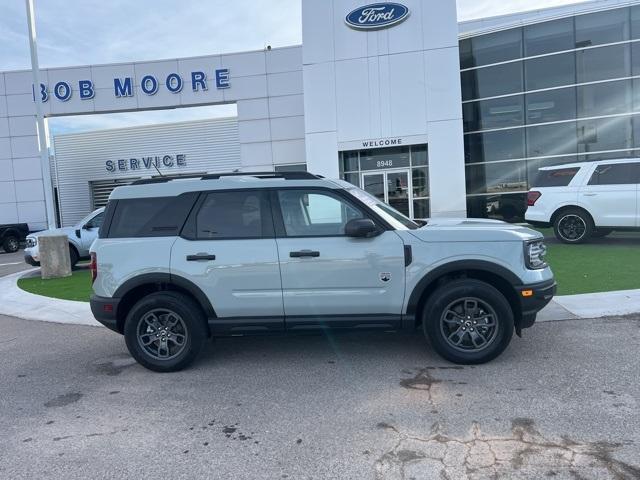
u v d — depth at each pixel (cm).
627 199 1175
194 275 530
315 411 430
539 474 321
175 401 468
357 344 609
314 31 1777
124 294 544
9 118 2439
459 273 528
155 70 2306
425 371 509
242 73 2286
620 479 313
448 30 1700
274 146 2284
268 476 334
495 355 512
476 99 1905
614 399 425
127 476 341
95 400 480
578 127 1775
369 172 1809
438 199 1731
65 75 2339
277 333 535
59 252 1292
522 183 1858
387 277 514
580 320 662
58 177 2859
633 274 880
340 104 1772
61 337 730
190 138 2734
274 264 523
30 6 1419
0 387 527
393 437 378
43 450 382
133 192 562
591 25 1742
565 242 1270
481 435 374
